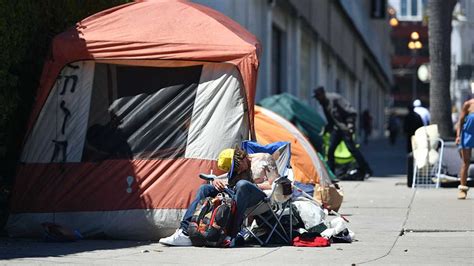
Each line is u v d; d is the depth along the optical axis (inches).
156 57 1258.0
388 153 4554.6
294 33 3900.1
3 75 1213.1
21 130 1328.7
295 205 1187.3
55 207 1248.2
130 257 1063.0
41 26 1318.9
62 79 1274.6
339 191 1450.5
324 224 1192.2
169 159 1247.5
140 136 1261.1
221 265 998.4
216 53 1256.2
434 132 2034.9
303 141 1662.2
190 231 1155.3
